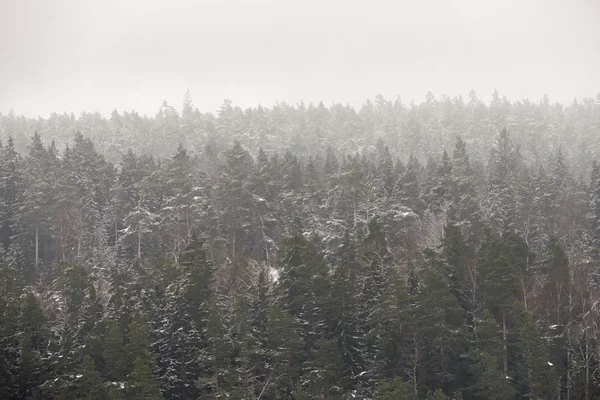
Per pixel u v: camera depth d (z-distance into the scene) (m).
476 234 67.50
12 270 56.56
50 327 53.12
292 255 55.81
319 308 52.38
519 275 52.78
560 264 53.44
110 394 43.09
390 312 50.22
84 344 49.50
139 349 46.84
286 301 54.88
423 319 50.34
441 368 51.25
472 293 55.03
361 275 56.97
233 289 60.19
